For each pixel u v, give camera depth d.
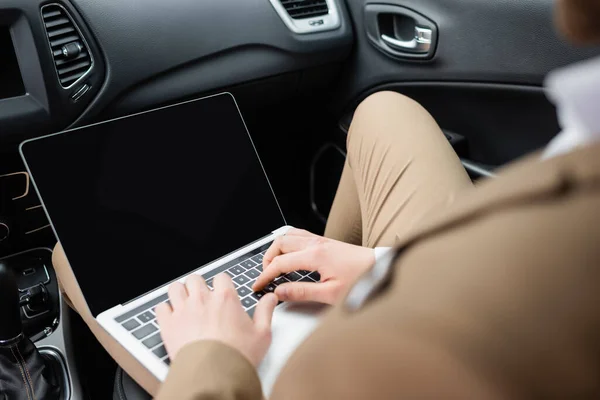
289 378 0.22
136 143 0.75
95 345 0.97
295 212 1.39
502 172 0.22
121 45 0.91
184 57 0.99
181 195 0.76
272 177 1.38
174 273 0.70
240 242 0.78
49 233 1.00
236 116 0.86
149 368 0.54
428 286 0.19
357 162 0.80
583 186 0.18
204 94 1.05
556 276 0.17
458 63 1.07
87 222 0.67
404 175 0.69
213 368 0.38
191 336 0.45
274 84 1.16
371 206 0.71
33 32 0.82
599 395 0.17
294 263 0.60
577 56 0.91
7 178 0.91
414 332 0.18
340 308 0.22
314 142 1.38
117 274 0.67
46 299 0.92
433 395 0.18
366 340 0.19
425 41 1.11
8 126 0.83
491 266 0.18
